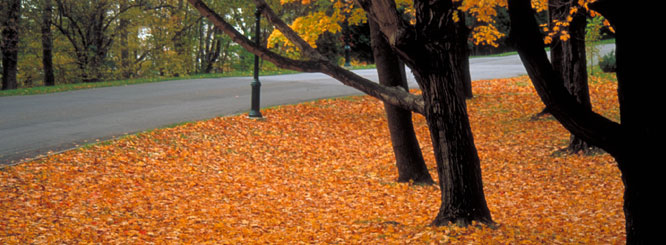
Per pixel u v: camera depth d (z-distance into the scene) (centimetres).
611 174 1059
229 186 1097
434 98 678
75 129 1327
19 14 2792
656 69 401
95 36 3272
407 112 1118
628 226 438
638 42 407
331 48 3709
